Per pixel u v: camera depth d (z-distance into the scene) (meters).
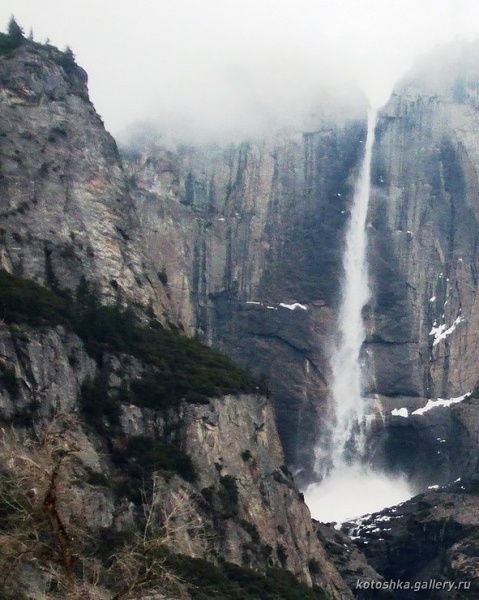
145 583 77.81
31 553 76.62
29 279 166.88
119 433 152.88
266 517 162.38
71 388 151.75
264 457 169.00
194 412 160.62
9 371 145.38
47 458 77.12
